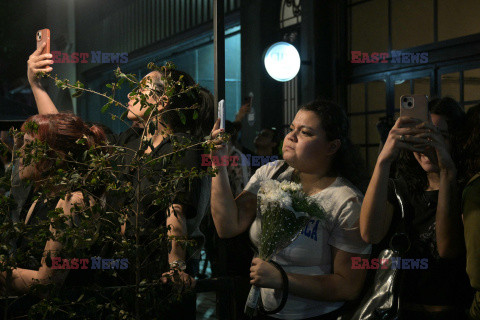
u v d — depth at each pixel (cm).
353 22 641
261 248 179
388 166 170
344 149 190
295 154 188
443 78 536
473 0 502
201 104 224
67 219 160
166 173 183
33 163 173
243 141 802
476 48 501
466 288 186
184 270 202
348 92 649
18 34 715
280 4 761
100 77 1204
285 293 174
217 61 203
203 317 431
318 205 177
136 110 214
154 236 188
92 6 1211
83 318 177
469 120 188
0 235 162
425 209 190
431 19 545
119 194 166
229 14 880
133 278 186
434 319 185
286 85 738
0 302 175
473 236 158
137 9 1107
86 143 178
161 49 1035
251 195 206
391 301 176
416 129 169
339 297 177
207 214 356
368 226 170
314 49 659
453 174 173
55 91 284
